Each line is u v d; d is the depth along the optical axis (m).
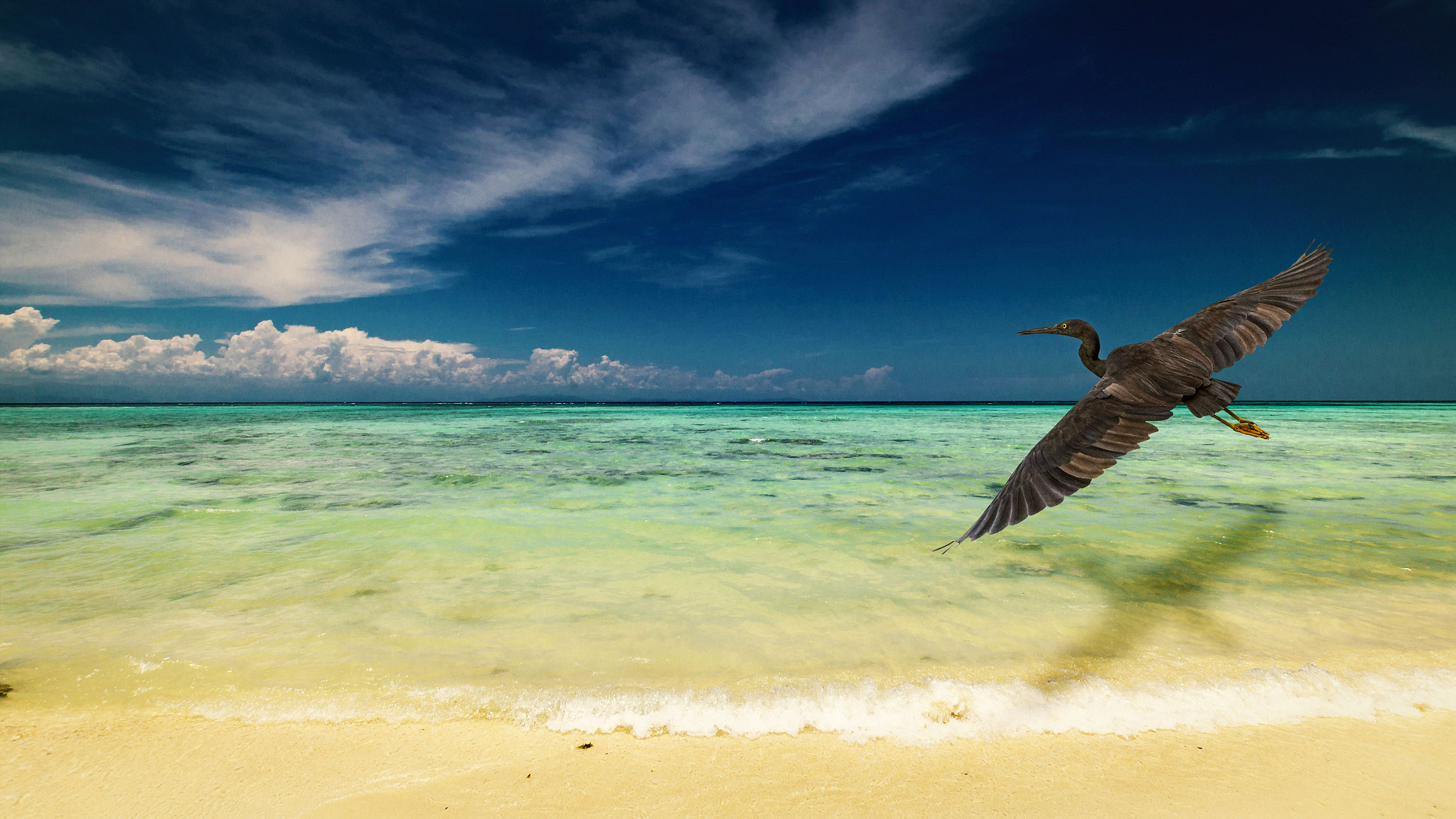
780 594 6.99
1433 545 8.80
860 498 12.90
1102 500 12.23
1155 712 4.44
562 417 59.97
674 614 6.39
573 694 4.76
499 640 5.74
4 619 6.22
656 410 91.38
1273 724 4.27
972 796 3.55
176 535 9.72
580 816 3.39
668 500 12.69
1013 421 47.50
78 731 4.23
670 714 4.48
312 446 24.78
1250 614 6.23
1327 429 33.47
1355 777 3.66
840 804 3.49
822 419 51.59
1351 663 5.12
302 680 4.96
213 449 23.45
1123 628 5.91
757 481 15.11
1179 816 3.35
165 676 5.02
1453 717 4.29
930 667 5.15
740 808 3.46
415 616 6.32
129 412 70.56
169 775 3.77
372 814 3.42
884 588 7.16
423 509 11.69
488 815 3.41
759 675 5.04
